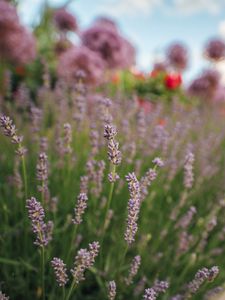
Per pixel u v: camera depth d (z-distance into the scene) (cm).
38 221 24
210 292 34
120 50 88
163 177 49
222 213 51
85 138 51
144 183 31
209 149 62
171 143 58
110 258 39
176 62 126
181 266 41
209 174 58
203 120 80
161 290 29
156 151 53
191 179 37
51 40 113
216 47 108
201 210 52
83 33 89
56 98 63
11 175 42
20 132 54
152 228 45
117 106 55
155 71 120
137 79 116
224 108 105
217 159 64
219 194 55
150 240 44
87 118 52
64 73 67
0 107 54
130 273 31
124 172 42
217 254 46
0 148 46
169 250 41
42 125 55
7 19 72
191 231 47
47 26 115
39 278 32
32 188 37
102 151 43
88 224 39
